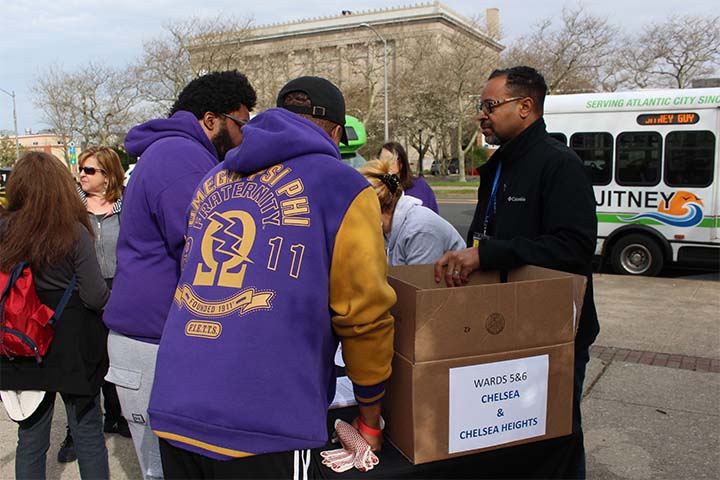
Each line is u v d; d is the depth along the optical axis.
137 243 2.17
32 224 2.51
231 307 1.52
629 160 9.05
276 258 1.53
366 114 39.84
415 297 1.64
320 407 1.54
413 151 58.97
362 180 1.63
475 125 37.81
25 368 2.57
